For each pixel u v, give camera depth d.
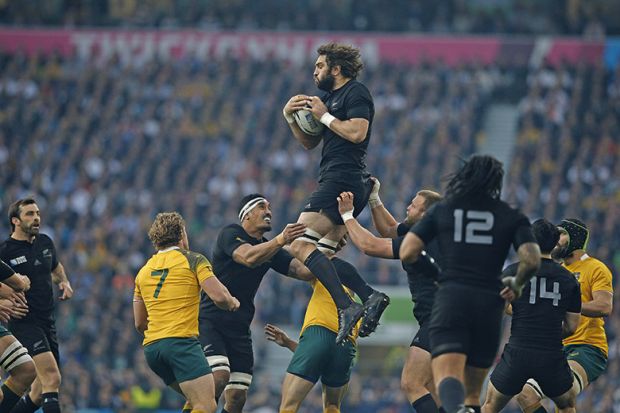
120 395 78.12
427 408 35.06
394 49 139.88
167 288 35.84
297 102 35.12
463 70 131.50
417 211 36.25
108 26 145.88
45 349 38.66
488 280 29.12
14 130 125.00
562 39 137.50
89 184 114.31
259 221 38.34
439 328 29.19
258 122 123.50
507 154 124.94
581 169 112.62
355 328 37.38
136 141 121.25
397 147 116.25
